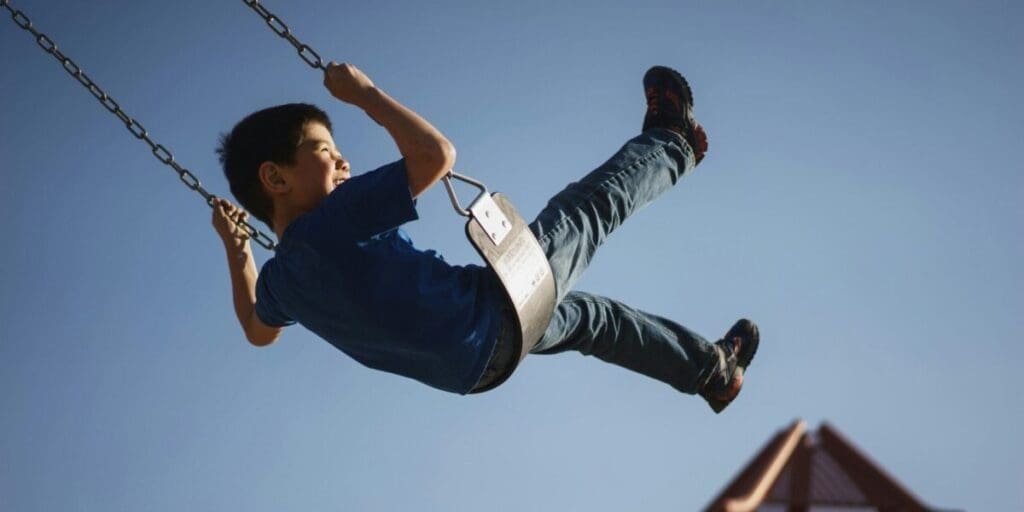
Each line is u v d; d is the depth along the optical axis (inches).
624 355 196.9
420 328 169.3
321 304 172.9
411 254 170.7
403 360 176.9
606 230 186.2
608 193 186.2
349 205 165.6
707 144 198.1
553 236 180.9
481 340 172.1
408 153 164.7
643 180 189.8
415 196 165.9
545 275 175.8
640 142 193.8
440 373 175.3
